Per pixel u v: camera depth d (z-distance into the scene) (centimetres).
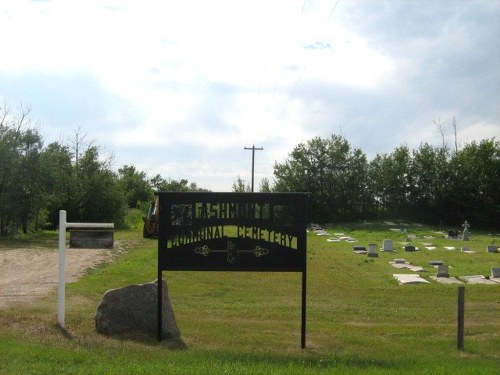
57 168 5078
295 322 1424
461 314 1144
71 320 1188
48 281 1917
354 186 7256
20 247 3431
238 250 1109
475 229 6594
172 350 1030
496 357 1069
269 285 2156
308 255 3500
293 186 7306
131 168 9131
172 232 1110
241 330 1284
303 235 1114
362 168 7262
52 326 1114
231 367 856
